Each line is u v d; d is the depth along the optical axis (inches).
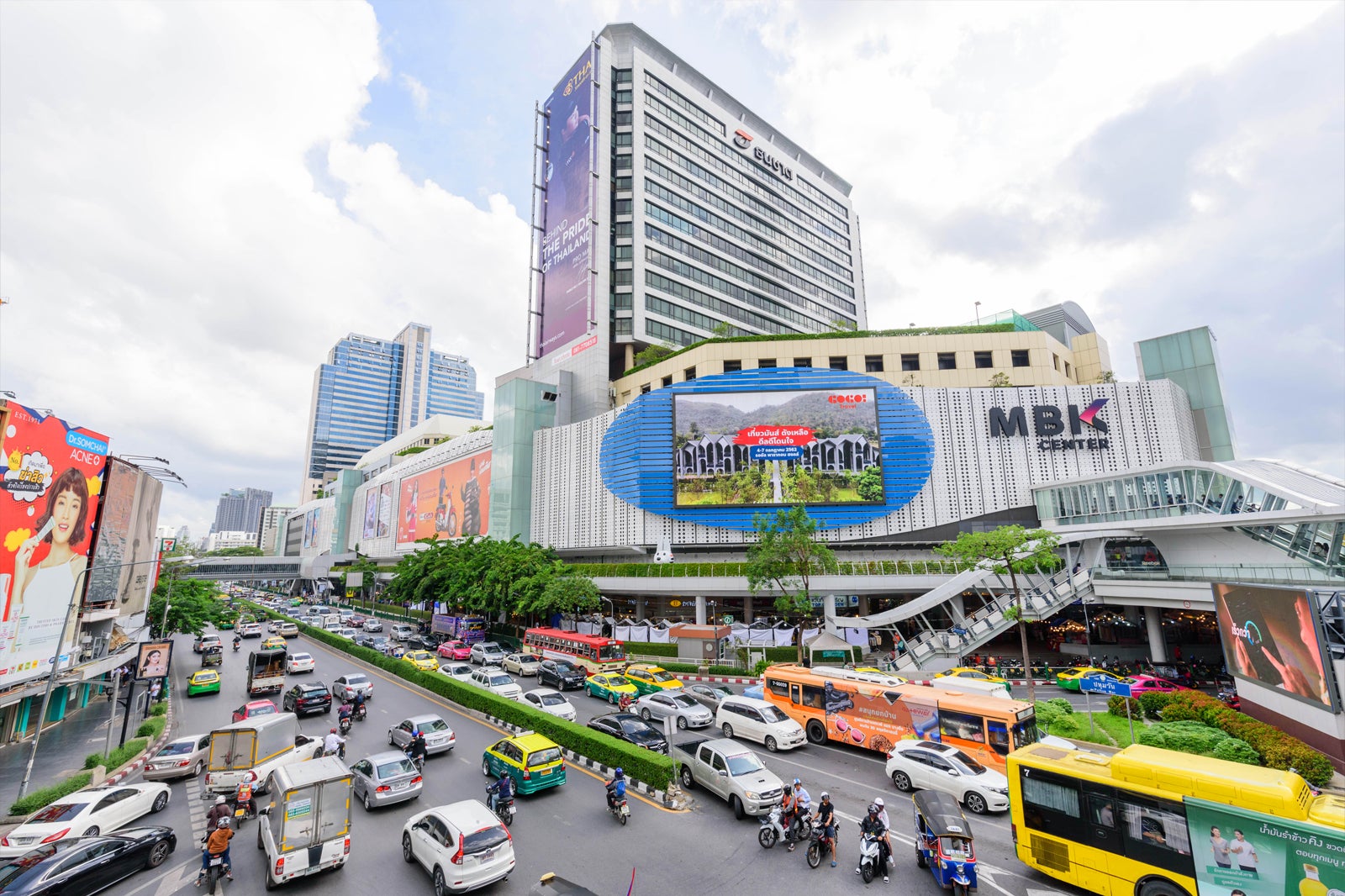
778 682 1150.3
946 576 2069.4
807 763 938.7
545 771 802.2
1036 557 1486.2
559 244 3634.4
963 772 761.0
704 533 2395.4
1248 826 467.8
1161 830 509.0
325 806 603.5
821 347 2652.6
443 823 584.4
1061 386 2239.2
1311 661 840.3
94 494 1325.0
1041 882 576.4
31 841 642.8
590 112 3499.0
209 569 5826.8
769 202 4195.4
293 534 7706.7
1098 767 569.6
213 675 1546.5
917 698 928.3
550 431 3053.6
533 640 2095.2
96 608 1402.6
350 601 4921.3
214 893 574.2
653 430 2472.9
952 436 2262.6
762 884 582.6
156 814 783.1
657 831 700.0
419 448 5231.3
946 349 2576.3
